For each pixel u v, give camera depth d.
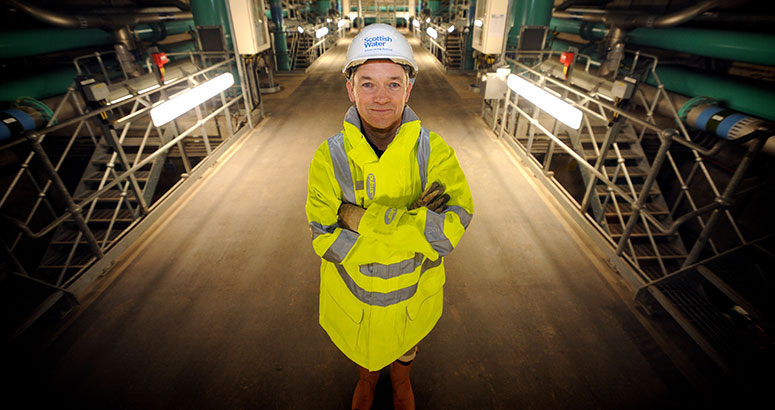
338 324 1.24
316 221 1.03
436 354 2.28
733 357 2.09
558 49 8.58
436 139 1.14
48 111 4.76
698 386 2.08
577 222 3.73
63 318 2.55
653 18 5.00
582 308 2.65
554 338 2.40
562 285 2.89
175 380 2.12
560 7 8.57
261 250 3.32
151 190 4.88
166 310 2.63
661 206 4.53
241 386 2.08
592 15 6.29
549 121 5.82
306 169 5.04
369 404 1.80
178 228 3.64
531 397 2.02
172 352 2.30
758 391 1.86
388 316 1.15
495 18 6.68
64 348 2.32
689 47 4.82
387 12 27.53
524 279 2.95
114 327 2.48
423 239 0.91
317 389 2.06
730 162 4.79
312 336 2.41
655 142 5.69
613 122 3.12
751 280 2.34
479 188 4.47
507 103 5.72
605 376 2.14
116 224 4.66
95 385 2.09
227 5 5.80
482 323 2.52
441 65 13.41
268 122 7.24
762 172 4.38
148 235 3.51
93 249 2.90
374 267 1.07
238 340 2.38
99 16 5.92
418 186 1.12
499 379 2.12
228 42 6.27
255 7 6.22
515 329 2.47
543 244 3.40
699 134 5.07
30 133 2.36
